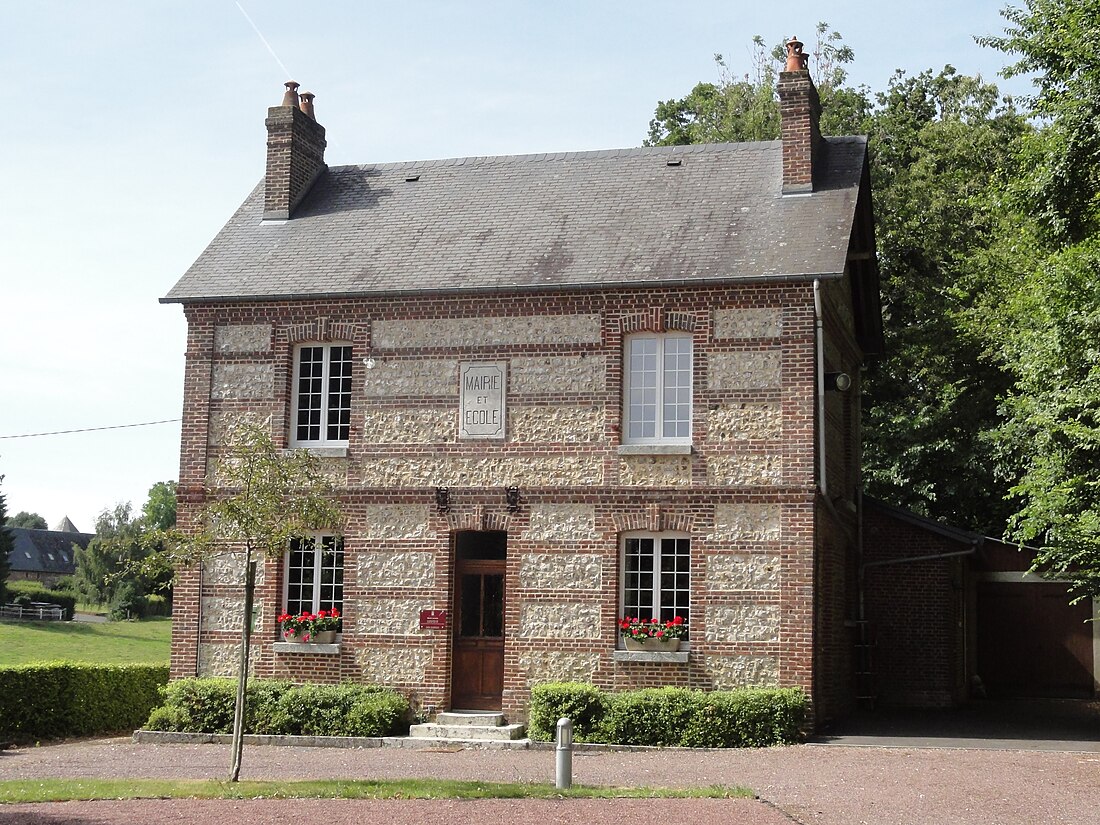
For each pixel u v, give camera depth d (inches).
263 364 842.2
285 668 808.3
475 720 764.6
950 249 1214.3
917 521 945.5
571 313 791.7
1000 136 1253.7
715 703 701.9
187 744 759.1
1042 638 1048.8
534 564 776.9
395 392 815.7
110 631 2127.2
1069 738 728.3
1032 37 840.3
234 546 828.6
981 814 488.1
